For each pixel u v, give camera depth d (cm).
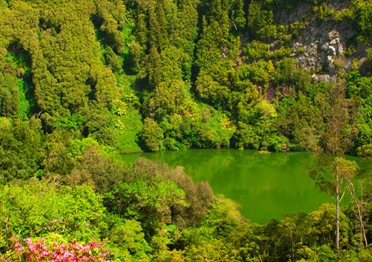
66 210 2295
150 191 3162
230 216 3441
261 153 9125
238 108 10600
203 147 10075
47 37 9881
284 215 2769
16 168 3459
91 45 10406
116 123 9875
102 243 2295
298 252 2538
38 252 1581
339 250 2458
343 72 10156
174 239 3172
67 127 8844
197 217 3500
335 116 2650
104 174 3422
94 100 9581
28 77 9825
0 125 4753
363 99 8988
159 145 9712
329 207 3159
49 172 3500
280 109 10300
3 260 1548
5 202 2173
